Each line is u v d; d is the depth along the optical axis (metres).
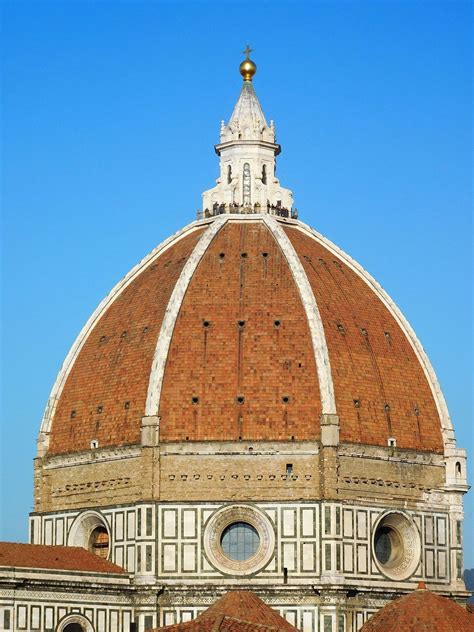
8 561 199.25
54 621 199.25
